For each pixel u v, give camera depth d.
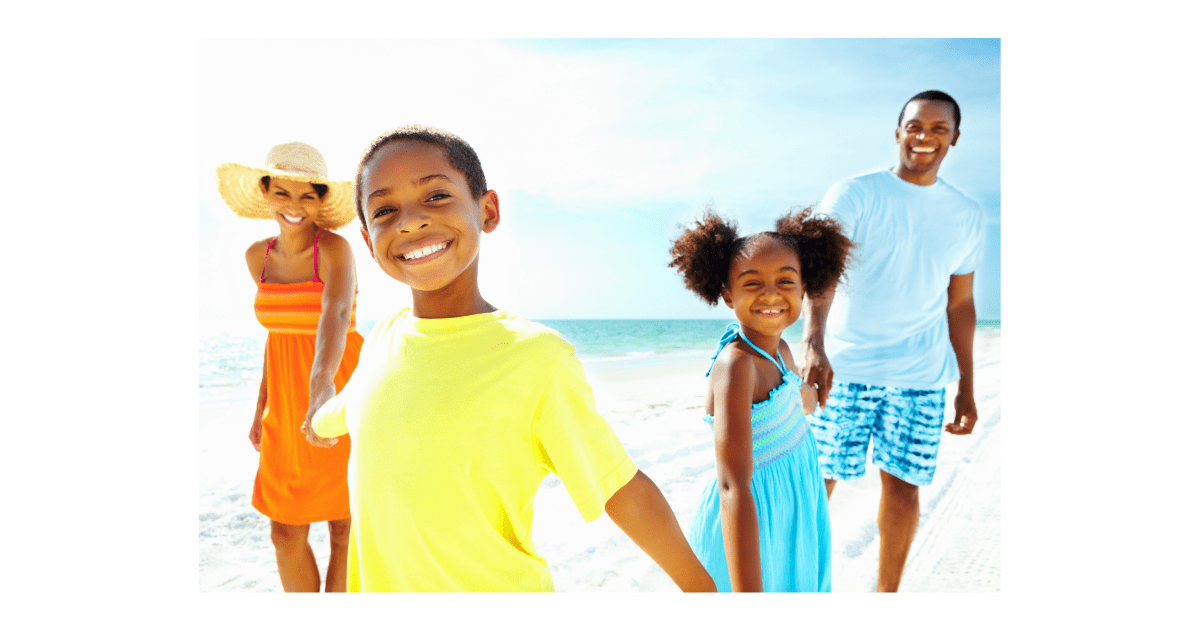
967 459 5.09
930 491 4.38
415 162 1.23
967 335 3.10
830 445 3.09
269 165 2.51
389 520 1.21
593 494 1.20
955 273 3.10
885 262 3.02
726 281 1.86
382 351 1.32
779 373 1.73
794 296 1.75
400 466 1.19
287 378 2.47
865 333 3.04
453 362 1.22
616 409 7.63
